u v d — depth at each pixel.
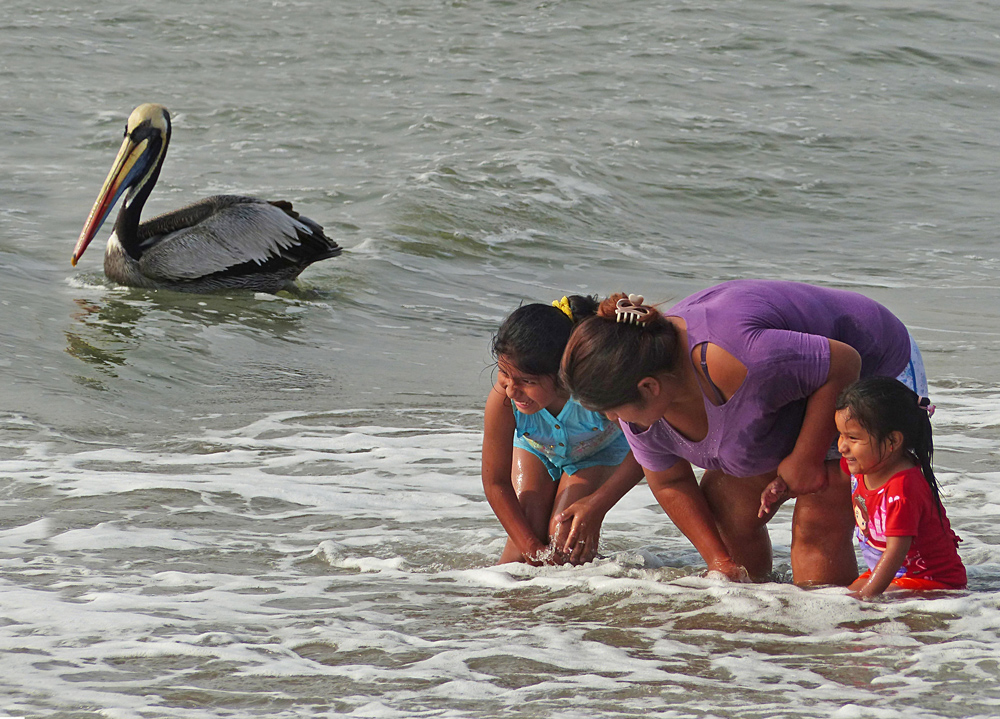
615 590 15.67
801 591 15.29
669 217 60.81
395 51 89.75
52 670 12.45
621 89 82.81
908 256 55.81
